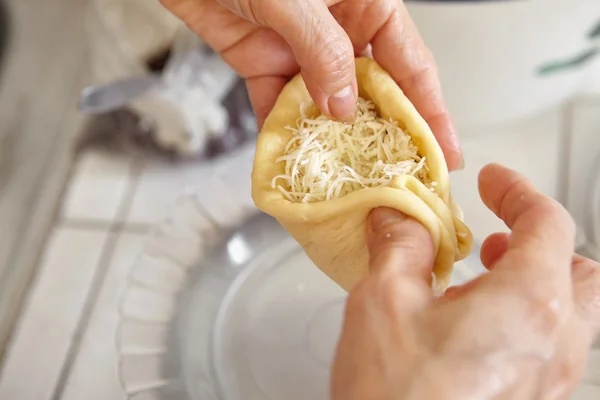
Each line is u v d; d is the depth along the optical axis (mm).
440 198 308
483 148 478
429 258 284
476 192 428
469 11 397
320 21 302
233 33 371
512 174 304
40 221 506
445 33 413
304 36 304
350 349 263
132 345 400
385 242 286
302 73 321
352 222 310
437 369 246
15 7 632
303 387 385
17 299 462
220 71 504
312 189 312
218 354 400
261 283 428
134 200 503
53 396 411
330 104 316
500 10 396
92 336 434
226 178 473
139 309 416
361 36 348
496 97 458
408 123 316
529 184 298
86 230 488
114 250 474
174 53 519
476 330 251
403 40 340
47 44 638
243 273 432
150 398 379
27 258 485
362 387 253
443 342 251
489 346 249
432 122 345
